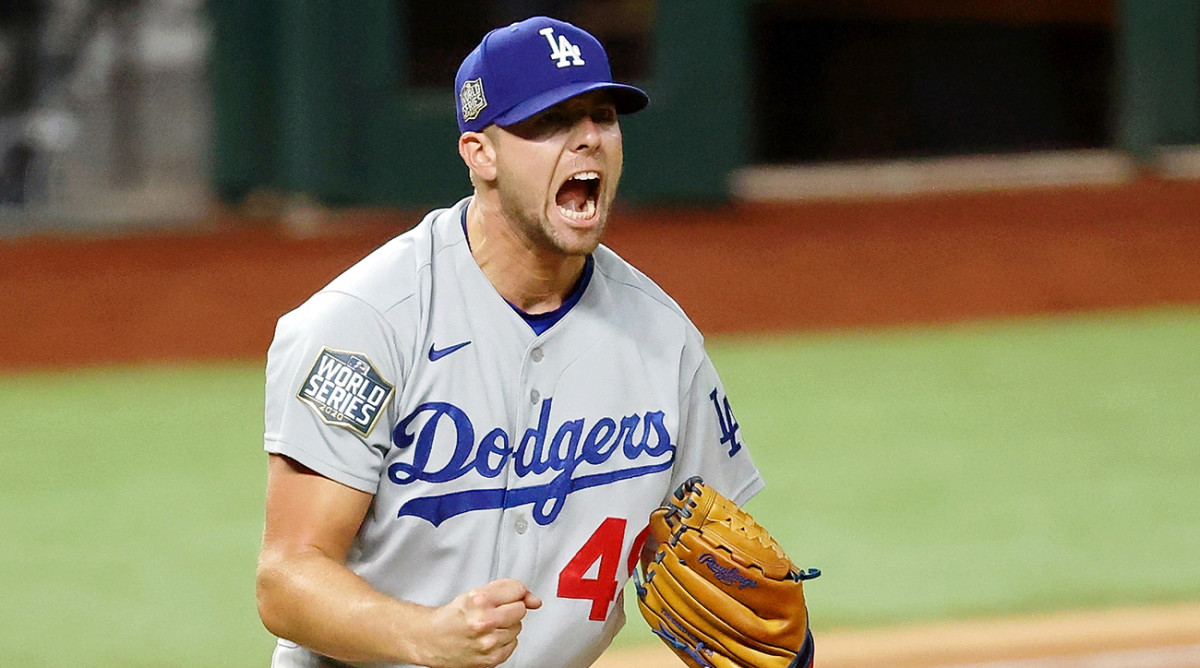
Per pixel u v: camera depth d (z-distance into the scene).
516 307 8.63
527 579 8.62
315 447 8.10
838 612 20.00
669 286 44.56
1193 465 26.98
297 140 55.16
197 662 18.59
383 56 54.75
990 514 24.34
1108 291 43.75
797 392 34.03
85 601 20.97
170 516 25.28
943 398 32.97
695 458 9.35
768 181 66.56
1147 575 21.19
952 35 71.12
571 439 8.64
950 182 63.56
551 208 8.16
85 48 73.38
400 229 53.03
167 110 75.25
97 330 41.59
